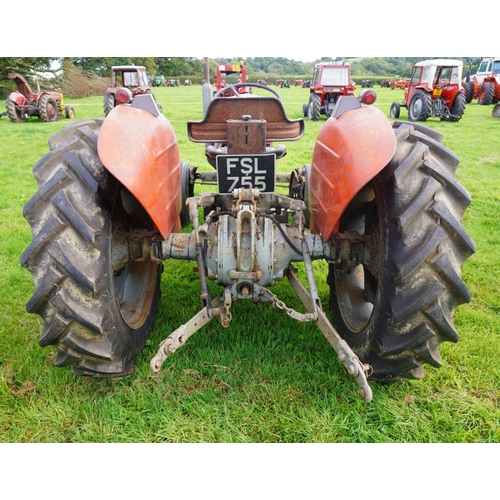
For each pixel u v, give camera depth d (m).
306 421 2.48
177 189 3.25
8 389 2.71
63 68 33.97
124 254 2.78
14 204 6.14
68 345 2.30
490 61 22.98
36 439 2.42
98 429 2.47
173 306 3.60
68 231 2.25
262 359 2.99
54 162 2.44
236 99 2.97
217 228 2.82
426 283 2.25
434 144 2.54
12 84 27.88
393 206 2.33
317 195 3.09
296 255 2.84
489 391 2.77
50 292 2.23
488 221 5.53
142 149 2.48
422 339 2.30
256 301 2.69
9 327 3.31
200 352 3.01
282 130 3.08
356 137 2.51
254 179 2.98
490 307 3.70
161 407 2.59
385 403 2.64
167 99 26.64
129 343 2.66
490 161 9.03
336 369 2.88
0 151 10.05
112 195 2.48
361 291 3.25
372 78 59.72
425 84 15.89
